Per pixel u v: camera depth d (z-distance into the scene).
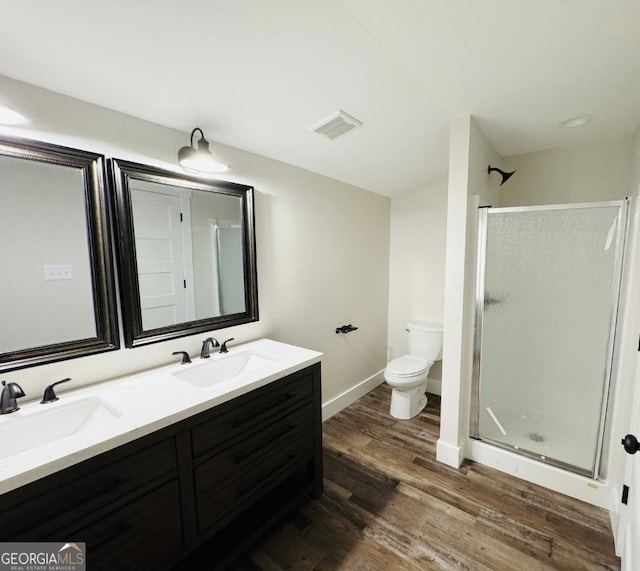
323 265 2.63
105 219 1.38
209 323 1.83
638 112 1.79
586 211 1.75
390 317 3.57
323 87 1.54
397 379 2.62
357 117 1.83
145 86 1.32
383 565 1.42
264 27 1.15
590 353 1.78
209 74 1.34
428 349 2.99
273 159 2.16
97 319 1.38
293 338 2.41
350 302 2.97
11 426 1.08
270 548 1.52
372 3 1.09
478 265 2.07
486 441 2.14
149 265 1.56
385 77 1.50
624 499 1.42
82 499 0.92
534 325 1.94
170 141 1.62
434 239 3.16
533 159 2.50
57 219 1.26
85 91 1.28
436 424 2.66
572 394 1.85
